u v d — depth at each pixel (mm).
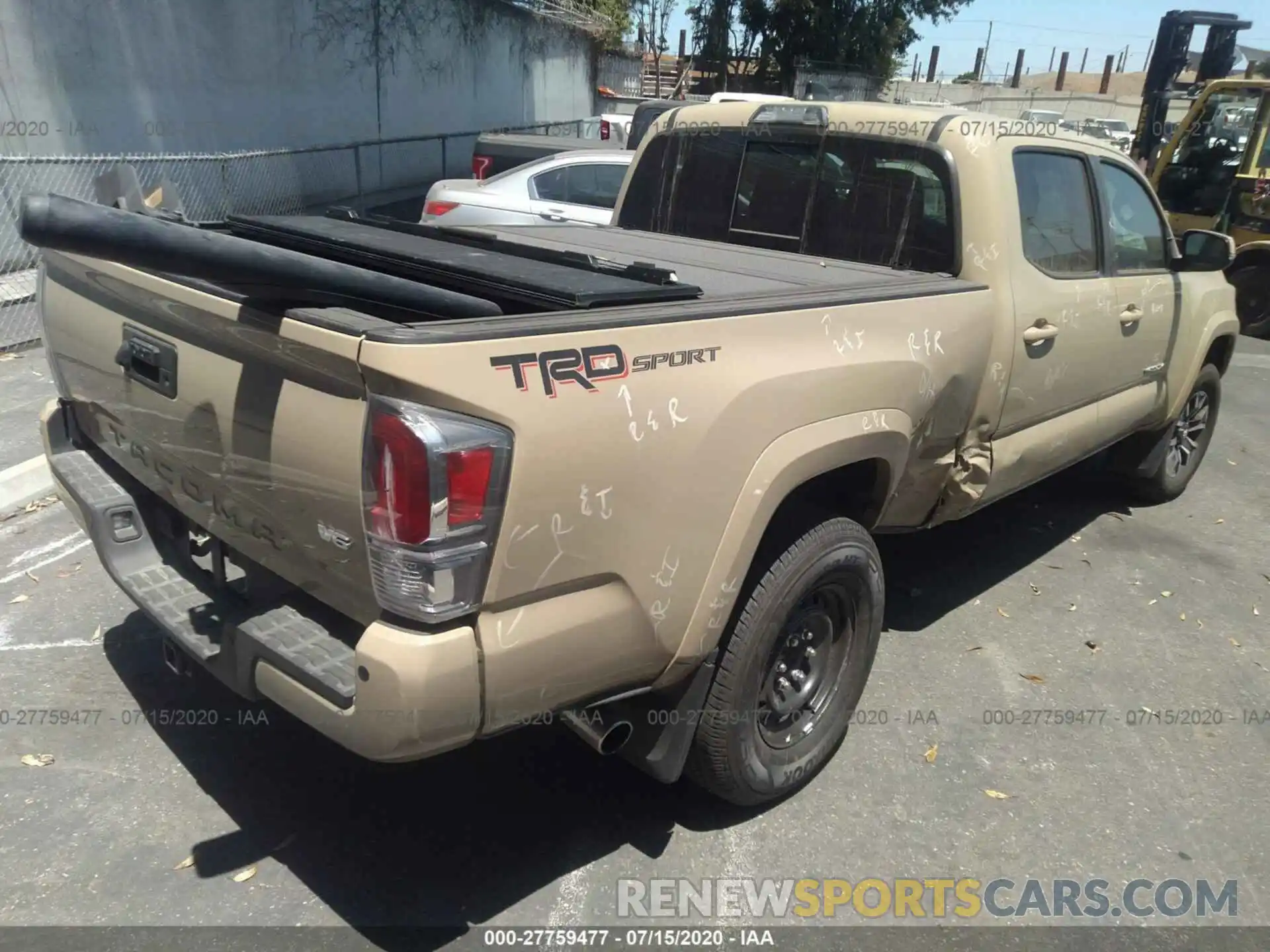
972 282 3584
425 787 3146
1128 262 4676
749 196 4336
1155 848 3074
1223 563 5223
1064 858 3010
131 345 2764
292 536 2338
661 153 4684
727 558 2557
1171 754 3547
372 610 2242
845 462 2924
